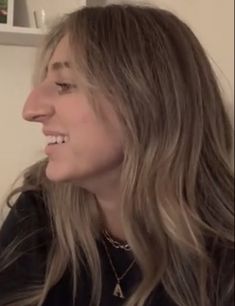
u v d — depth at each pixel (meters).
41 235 1.07
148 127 0.91
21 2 1.34
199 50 1.00
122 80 0.88
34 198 1.11
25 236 1.06
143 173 0.92
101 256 1.01
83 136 0.88
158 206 0.93
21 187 1.14
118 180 0.94
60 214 1.04
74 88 0.89
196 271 0.94
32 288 1.02
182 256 0.95
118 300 0.96
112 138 0.90
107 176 0.93
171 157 0.92
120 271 0.99
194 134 0.95
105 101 0.88
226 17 1.21
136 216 0.95
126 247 0.99
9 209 1.22
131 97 0.89
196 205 0.96
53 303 1.02
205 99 0.99
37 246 1.06
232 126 1.15
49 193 1.07
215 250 0.95
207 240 0.95
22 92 1.40
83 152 0.88
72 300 1.01
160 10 0.99
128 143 0.90
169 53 0.93
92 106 0.87
